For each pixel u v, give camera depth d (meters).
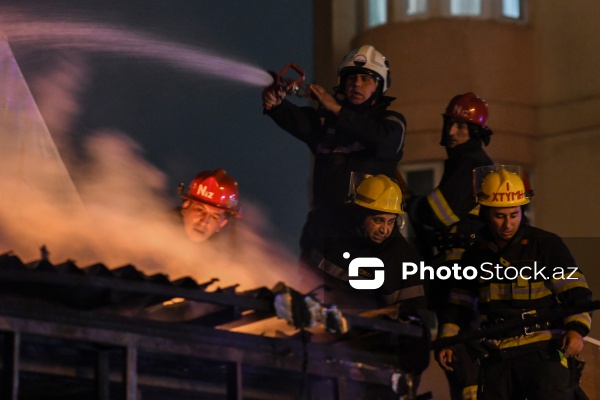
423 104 35.28
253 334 13.60
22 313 11.96
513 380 15.23
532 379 15.08
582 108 34.78
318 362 14.05
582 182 34.50
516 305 15.18
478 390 15.31
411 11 35.84
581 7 35.09
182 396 14.72
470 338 14.92
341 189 17.02
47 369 13.02
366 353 14.55
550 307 15.14
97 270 12.39
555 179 35.00
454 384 16.06
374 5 36.47
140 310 13.38
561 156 34.94
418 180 35.09
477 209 17.38
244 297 13.41
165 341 12.87
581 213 34.44
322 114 17.47
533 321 14.88
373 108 17.25
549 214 34.97
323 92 16.81
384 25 35.91
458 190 17.23
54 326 12.16
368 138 16.73
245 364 13.52
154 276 12.75
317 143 17.41
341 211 16.91
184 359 13.68
